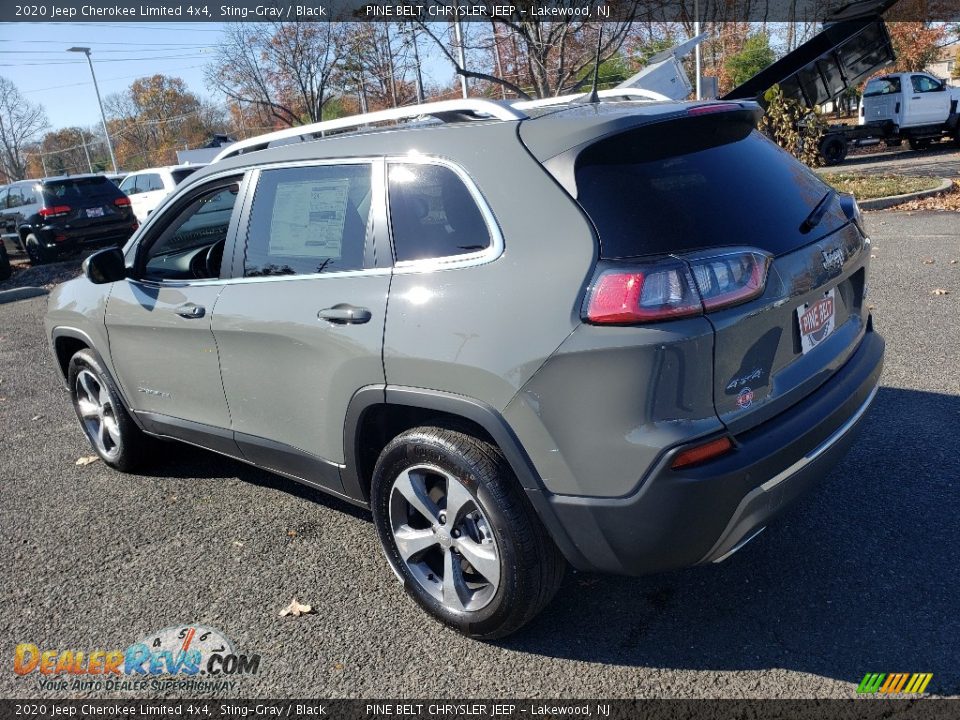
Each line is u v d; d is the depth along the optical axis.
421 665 2.91
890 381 5.05
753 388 2.55
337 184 3.20
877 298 7.01
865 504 3.65
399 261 2.93
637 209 2.50
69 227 15.86
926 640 2.78
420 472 2.97
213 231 3.76
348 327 2.99
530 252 2.59
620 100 3.55
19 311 11.02
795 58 19.88
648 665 2.80
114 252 3.97
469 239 2.75
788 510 2.71
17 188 16.72
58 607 3.46
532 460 2.59
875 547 3.33
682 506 2.42
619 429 2.42
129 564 3.76
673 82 14.57
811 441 2.67
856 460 4.05
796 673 2.69
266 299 3.34
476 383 2.64
